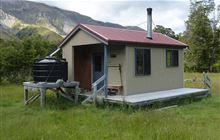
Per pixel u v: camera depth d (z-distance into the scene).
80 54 17.62
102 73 16.83
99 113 12.13
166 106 14.47
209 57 57.91
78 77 17.42
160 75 17.14
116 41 14.30
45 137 8.15
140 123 9.73
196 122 10.31
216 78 32.72
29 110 13.17
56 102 15.19
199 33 58.59
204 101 15.98
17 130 8.93
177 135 8.03
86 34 15.56
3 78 26.56
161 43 16.78
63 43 17.25
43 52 28.09
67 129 9.20
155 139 7.93
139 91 15.75
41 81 14.97
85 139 8.04
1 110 13.16
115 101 13.54
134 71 15.46
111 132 8.76
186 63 57.38
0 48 27.36
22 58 26.72
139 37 16.56
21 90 20.70
